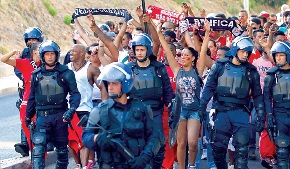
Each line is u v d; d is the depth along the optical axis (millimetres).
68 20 46062
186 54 11852
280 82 11688
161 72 11430
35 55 12531
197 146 11836
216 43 16062
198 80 11828
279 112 11742
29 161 13586
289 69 11727
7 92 28000
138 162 7980
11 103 24422
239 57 11211
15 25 41438
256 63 14312
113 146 7914
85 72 12609
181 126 11875
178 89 11883
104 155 8008
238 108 11266
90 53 13641
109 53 13984
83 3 50312
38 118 11320
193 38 14469
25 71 12523
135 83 11312
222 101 11312
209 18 14016
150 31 13617
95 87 12977
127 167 8000
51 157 14133
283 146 11617
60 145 11477
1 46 37844
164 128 12250
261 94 11430
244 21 18984
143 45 11219
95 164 12953
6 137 17266
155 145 8133
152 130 8211
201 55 12203
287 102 11688
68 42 44281
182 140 11945
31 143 11422
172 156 12359
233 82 11211
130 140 8031
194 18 14047
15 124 19438
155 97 11367
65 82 11250
